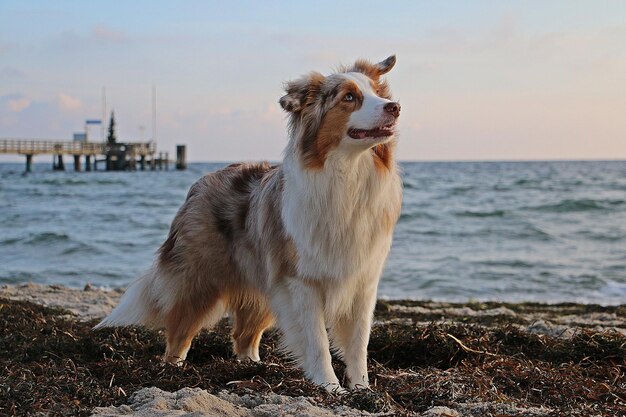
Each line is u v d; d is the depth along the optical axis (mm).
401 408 2619
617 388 2822
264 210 2994
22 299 4609
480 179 27500
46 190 18453
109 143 30438
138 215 12555
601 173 35125
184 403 2492
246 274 3131
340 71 2943
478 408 2555
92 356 3295
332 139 2795
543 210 13625
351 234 2844
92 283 6516
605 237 9922
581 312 4832
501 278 6949
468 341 3381
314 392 2734
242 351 3365
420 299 5863
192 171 33438
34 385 2688
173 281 3209
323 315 2932
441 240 9711
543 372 2982
